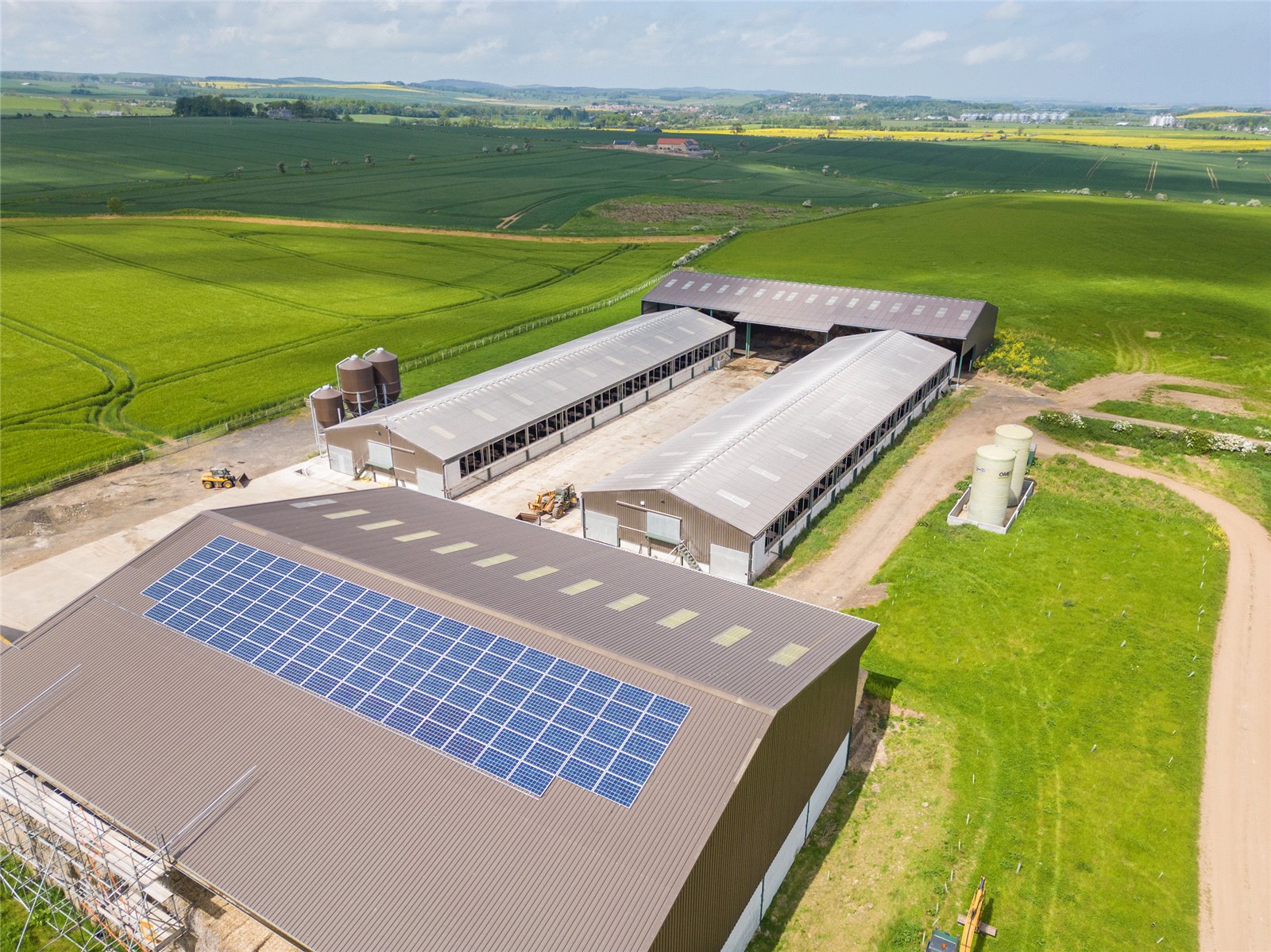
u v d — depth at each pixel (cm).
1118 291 11306
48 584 5062
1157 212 16762
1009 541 5384
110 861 2859
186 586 3741
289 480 6500
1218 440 6656
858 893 3100
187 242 15612
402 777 2767
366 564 3734
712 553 5062
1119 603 4728
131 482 6475
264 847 2656
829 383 6994
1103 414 7606
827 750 3359
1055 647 4356
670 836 2470
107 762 3036
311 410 7606
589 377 7512
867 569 5150
